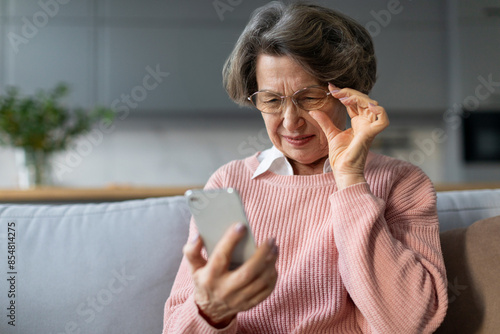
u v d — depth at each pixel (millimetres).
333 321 954
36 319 1092
